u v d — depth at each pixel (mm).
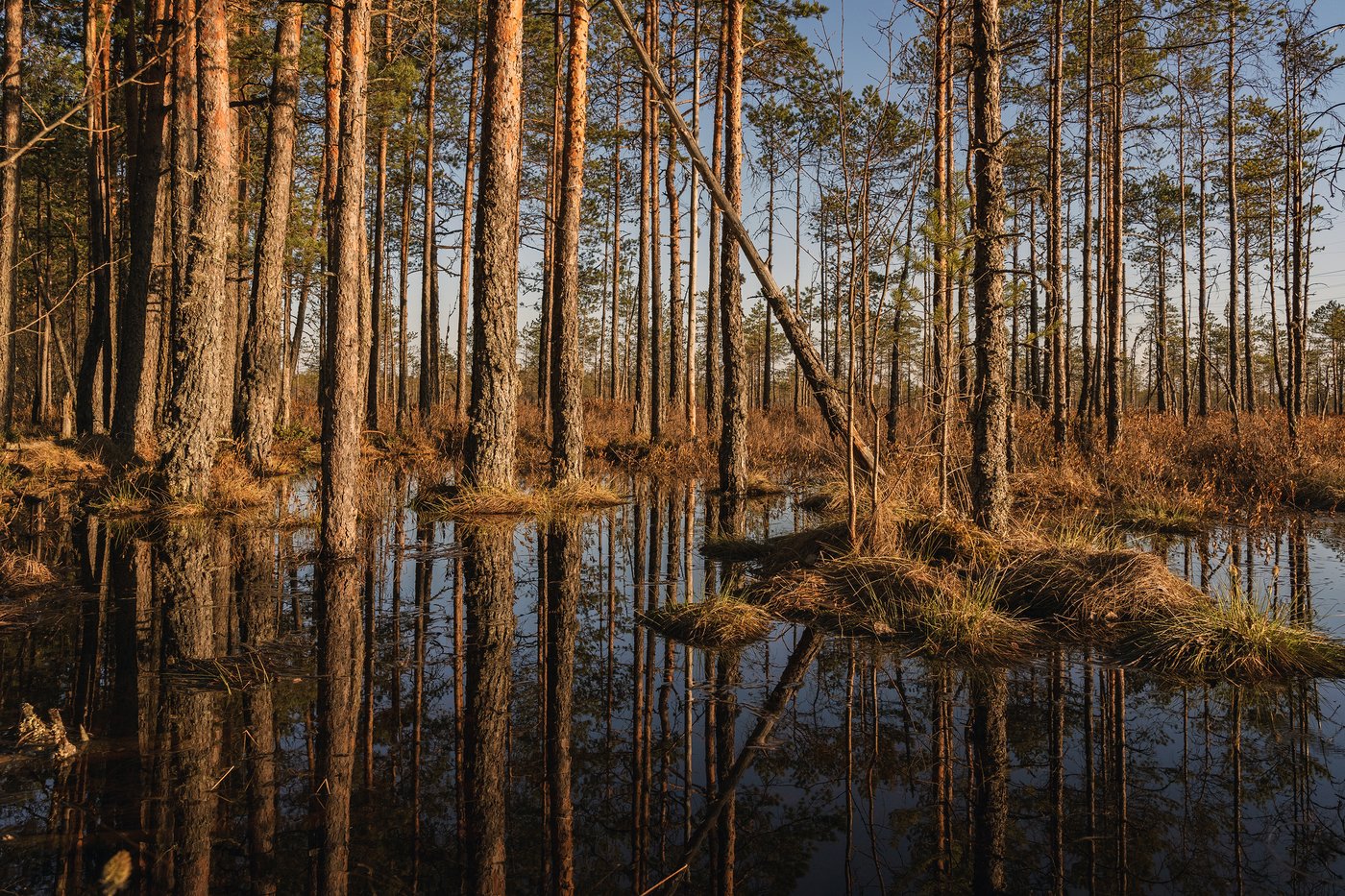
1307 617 5523
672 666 4781
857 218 6707
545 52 19031
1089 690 4387
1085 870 2678
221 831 2787
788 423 24031
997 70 6652
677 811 3107
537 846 2824
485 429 11312
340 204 7176
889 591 5840
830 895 2529
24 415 29078
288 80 13383
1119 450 12789
